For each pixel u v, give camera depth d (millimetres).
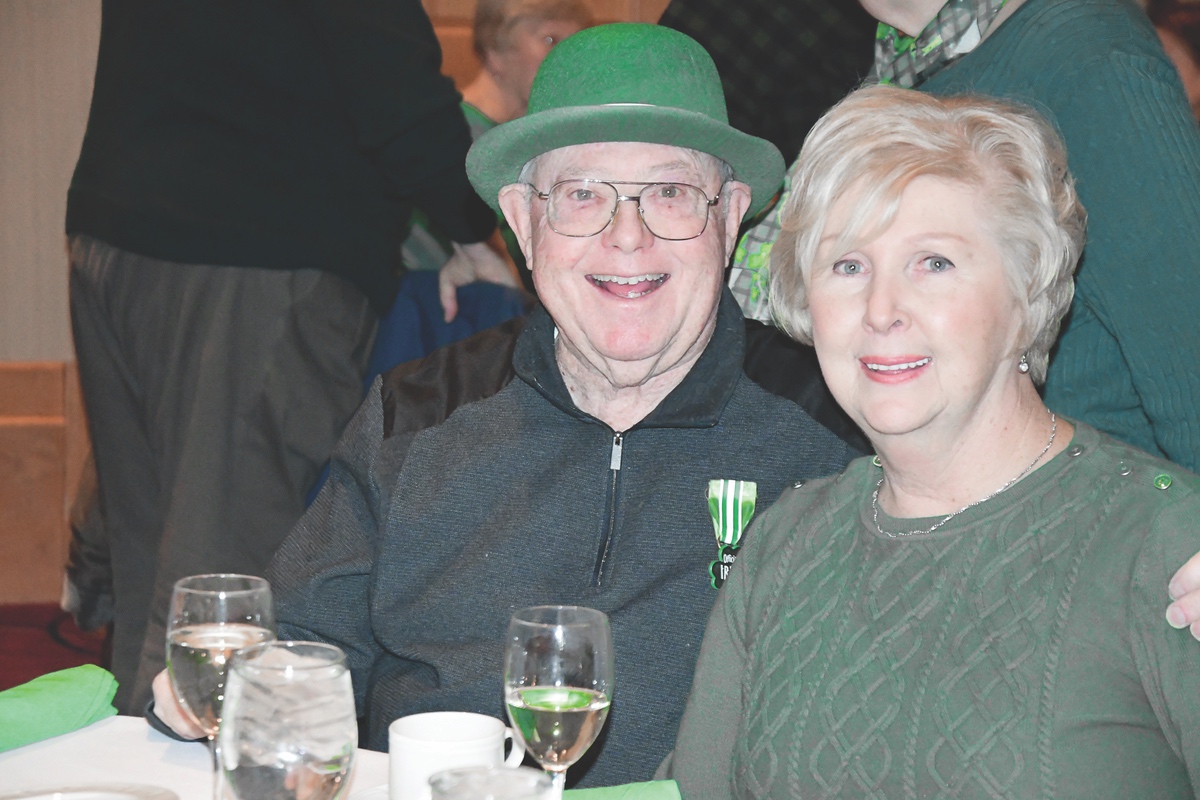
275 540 2240
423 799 1069
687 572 1568
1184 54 3135
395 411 1691
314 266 2223
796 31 2264
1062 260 1273
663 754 1528
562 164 1547
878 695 1237
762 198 1677
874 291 1248
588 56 1577
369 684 1698
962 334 1228
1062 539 1213
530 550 1599
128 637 2379
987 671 1186
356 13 2172
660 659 1539
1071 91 1535
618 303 1541
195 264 2197
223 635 1199
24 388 4605
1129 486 1211
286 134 2223
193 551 2189
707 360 1634
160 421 2270
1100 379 1644
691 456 1614
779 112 2275
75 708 1356
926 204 1238
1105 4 1587
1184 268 1471
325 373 2271
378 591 1629
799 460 1620
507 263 2680
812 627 1319
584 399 1651
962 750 1172
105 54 2305
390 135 2211
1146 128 1491
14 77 4727
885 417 1250
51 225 4781
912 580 1269
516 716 1117
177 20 2182
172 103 2203
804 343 1451
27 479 4574
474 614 1593
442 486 1636
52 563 4605
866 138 1277
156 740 1338
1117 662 1161
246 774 955
